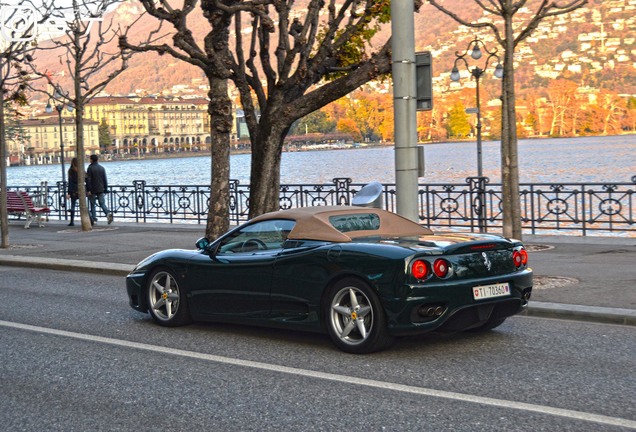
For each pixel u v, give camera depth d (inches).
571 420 218.7
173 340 346.3
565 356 293.3
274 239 335.0
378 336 296.5
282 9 606.2
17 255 697.6
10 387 276.5
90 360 313.0
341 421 225.9
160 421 233.0
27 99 892.0
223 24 553.3
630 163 3435.0
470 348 310.7
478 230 773.9
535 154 5177.2
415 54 437.4
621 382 255.6
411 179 436.5
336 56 639.1
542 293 411.2
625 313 351.6
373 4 599.2
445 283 291.1
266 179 596.1
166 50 561.9
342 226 325.7
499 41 513.3
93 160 998.4
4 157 771.4
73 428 229.8
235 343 336.2
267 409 240.5
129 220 1158.3
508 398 241.8
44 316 416.2
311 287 312.7
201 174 4281.5
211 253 358.0
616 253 558.9
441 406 235.8
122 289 510.3
